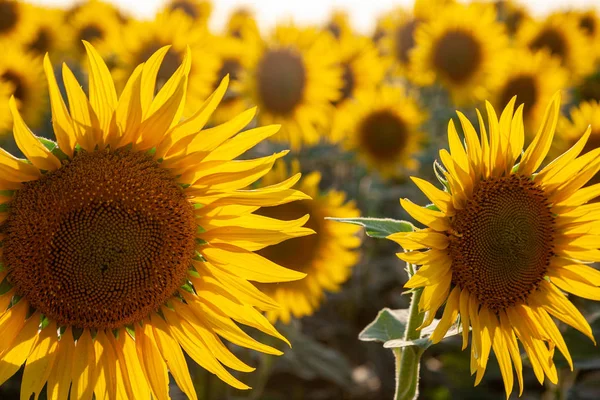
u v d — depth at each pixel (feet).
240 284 4.00
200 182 3.93
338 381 5.84
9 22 7.80
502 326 4.02
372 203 7.50
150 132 3.86
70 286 3.88
